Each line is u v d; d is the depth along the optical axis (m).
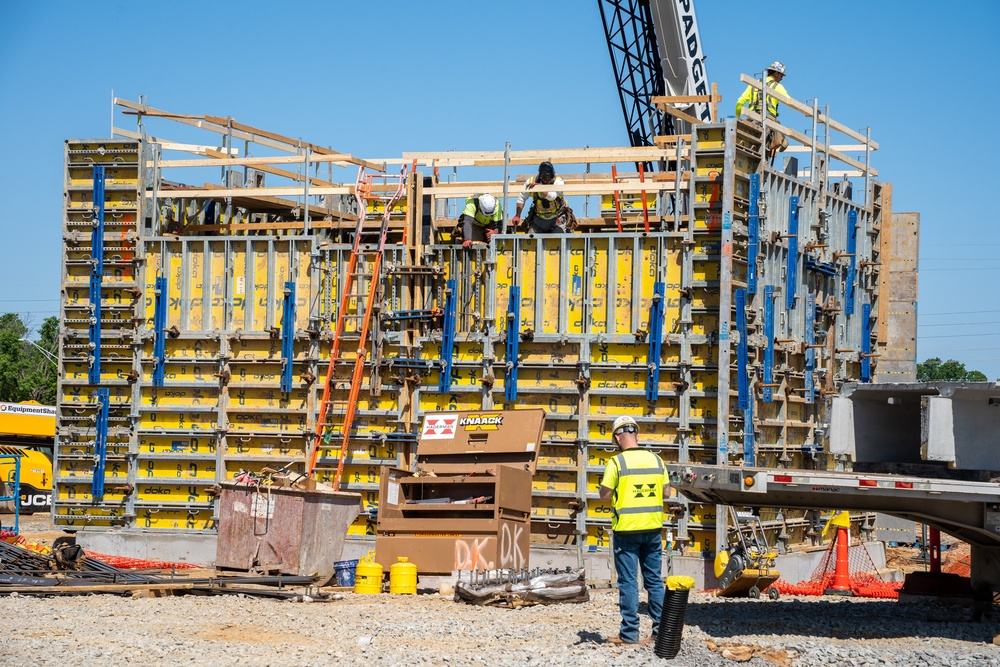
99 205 20.61
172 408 20.09
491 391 18.92
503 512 16.34
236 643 11.46
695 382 18.12
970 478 12.26
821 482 11.70
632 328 18.42
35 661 10.30
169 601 14.56
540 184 19.58
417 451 18.41
